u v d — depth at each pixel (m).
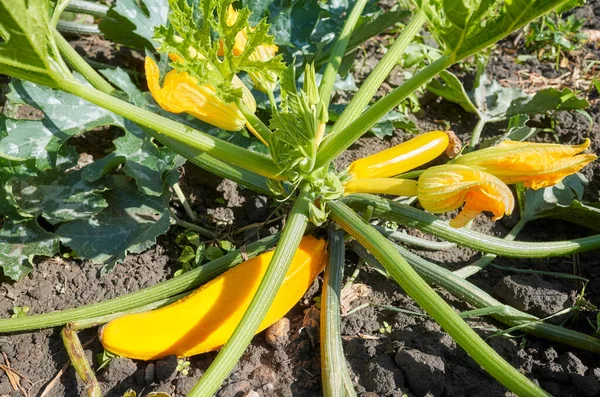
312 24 0.95
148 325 0.74
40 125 0.86
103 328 0.74
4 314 0.82
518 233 0.94
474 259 0.90
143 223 0.87
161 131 0.70
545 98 1.00
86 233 0.86
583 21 1.18
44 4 0.59
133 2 0.93
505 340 0.80
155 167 0.87
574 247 0.83
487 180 0.68
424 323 0.82
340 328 0.77
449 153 0.86
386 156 0.80
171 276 0.86
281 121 0.70
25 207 0.86
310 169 0.75
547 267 0.90
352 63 1.02
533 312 0.83
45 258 0.87
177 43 0.66
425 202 0.72
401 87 0.69
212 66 0.68
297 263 0.78
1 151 0.83
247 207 0.94
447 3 0.61
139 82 1.11
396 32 1.20
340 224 0.78
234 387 0.74
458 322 0.66
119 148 0.86
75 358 0.73
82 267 0.86
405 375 0.75
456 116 1.08
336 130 0.79
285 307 0.77
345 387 0.72
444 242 0.89
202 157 0.82
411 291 0.69
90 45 1.15
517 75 1.16
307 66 0.69
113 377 0.75
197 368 0.77
